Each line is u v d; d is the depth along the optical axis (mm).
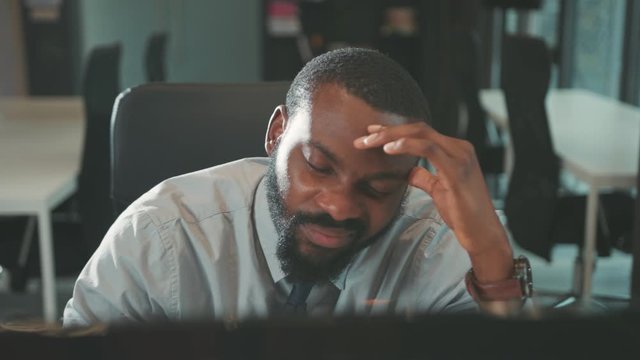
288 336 460
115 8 6348
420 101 916
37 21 6051
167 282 1030
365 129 843
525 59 2777
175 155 1514
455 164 903
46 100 3805
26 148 3121
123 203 1529
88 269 1028
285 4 6410
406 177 878
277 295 1056
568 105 3941
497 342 462
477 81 3611
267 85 1528
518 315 463
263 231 1030
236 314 477
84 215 2656
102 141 2650
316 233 871
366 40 6461
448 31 5898
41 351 458
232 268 1062
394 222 959
